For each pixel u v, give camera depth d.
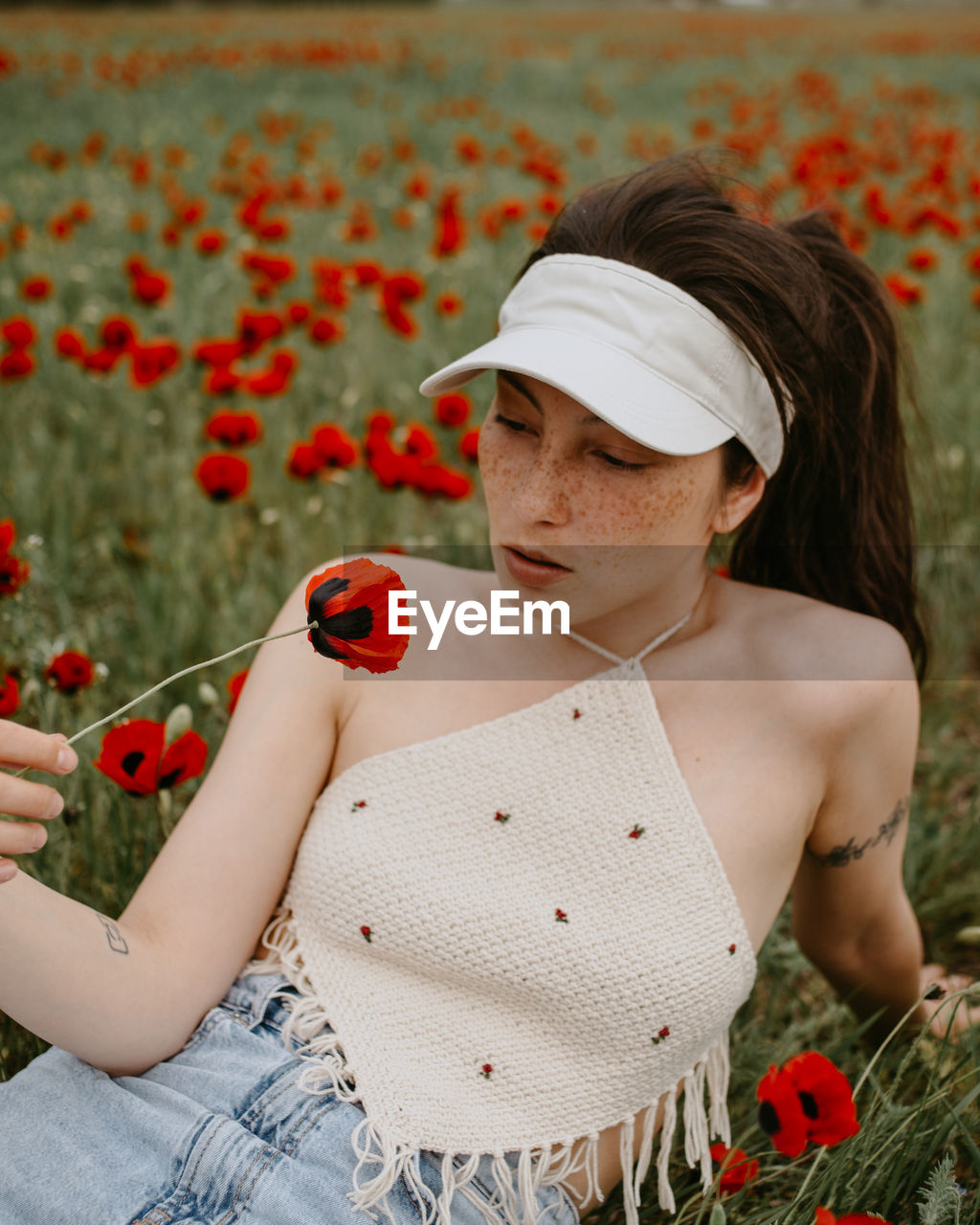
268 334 3.42
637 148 8.73
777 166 8.32
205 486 2.47
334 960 1.29
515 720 1.30
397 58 16.73
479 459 1.28
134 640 2.57
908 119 11.66
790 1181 1.58
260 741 1.34
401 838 1.28
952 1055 1.64
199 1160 1.12
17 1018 1.17
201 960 1.27
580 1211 1.29
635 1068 1.25
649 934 1.25
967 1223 1.32
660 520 1.21
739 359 1.24
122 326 3.37
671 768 1.29
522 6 56.91
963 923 2.18
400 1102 1.18
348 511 3.25
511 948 1.23
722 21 33.50
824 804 1.41
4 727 0.95
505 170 9.22
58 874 1.69
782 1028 1.89
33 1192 1.11
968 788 2.64
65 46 18.30
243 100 13.14
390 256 6.36
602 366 1.16
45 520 3.13
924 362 3.95
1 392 3.98
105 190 7.70
